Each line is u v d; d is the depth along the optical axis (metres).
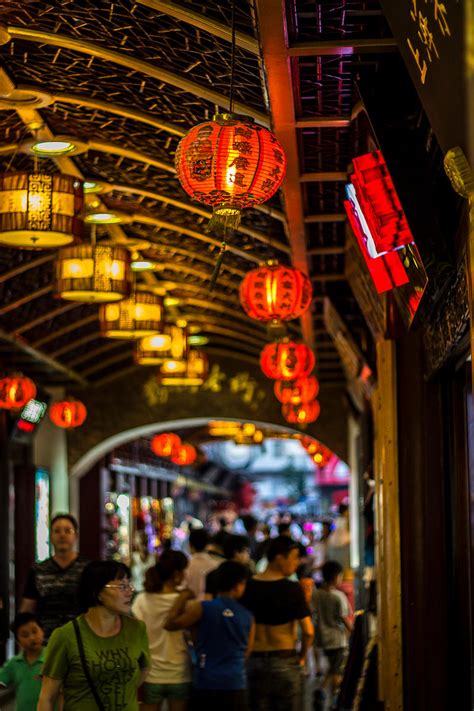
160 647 7.54
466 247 3.83
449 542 6.25
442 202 4.39
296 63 4.83
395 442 6.36
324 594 10.74
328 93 5.21
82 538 17.84
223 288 11.59
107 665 4.79
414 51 3.22
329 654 10.66
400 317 6.39
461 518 6.07
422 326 6.02
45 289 11.07
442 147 3.23
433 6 2.84
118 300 8.48
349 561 15.64
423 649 6.17
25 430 14.55
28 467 14.94
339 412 17.14
